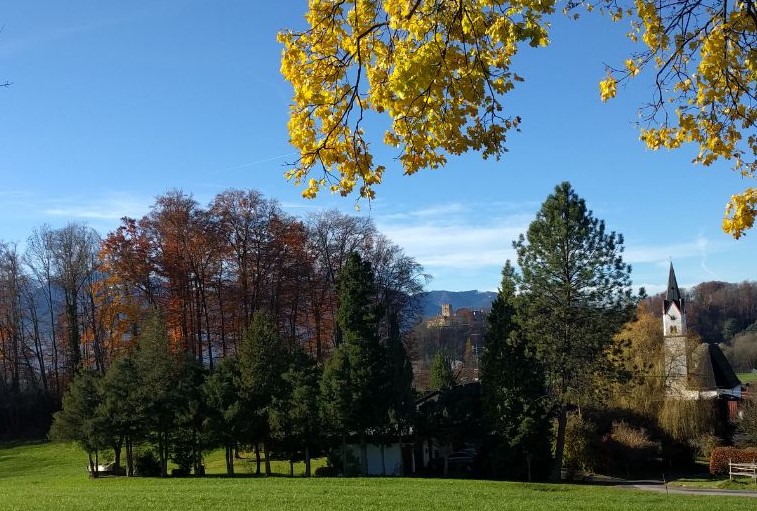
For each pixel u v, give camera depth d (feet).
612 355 120.47
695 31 25.00
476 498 79.97
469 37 19.49
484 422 125.70
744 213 26.17
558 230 119.55
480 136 20.45
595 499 81.30
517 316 121.90
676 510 71.56
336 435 118.32
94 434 116.78
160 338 124.26
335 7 21.81
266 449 120.47
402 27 20.77
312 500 76.95
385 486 92.94
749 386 168.55
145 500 77.82
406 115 20.66
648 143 27.02
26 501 77.61
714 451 134.00
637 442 136.46
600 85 26.45
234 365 127.54
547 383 121.39
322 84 22.20
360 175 22.62
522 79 19.95
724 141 25.88
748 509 72.64
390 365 127.13
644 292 119.14
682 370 156.15
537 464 125.08
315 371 133.80
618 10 24.85
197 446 121.80
